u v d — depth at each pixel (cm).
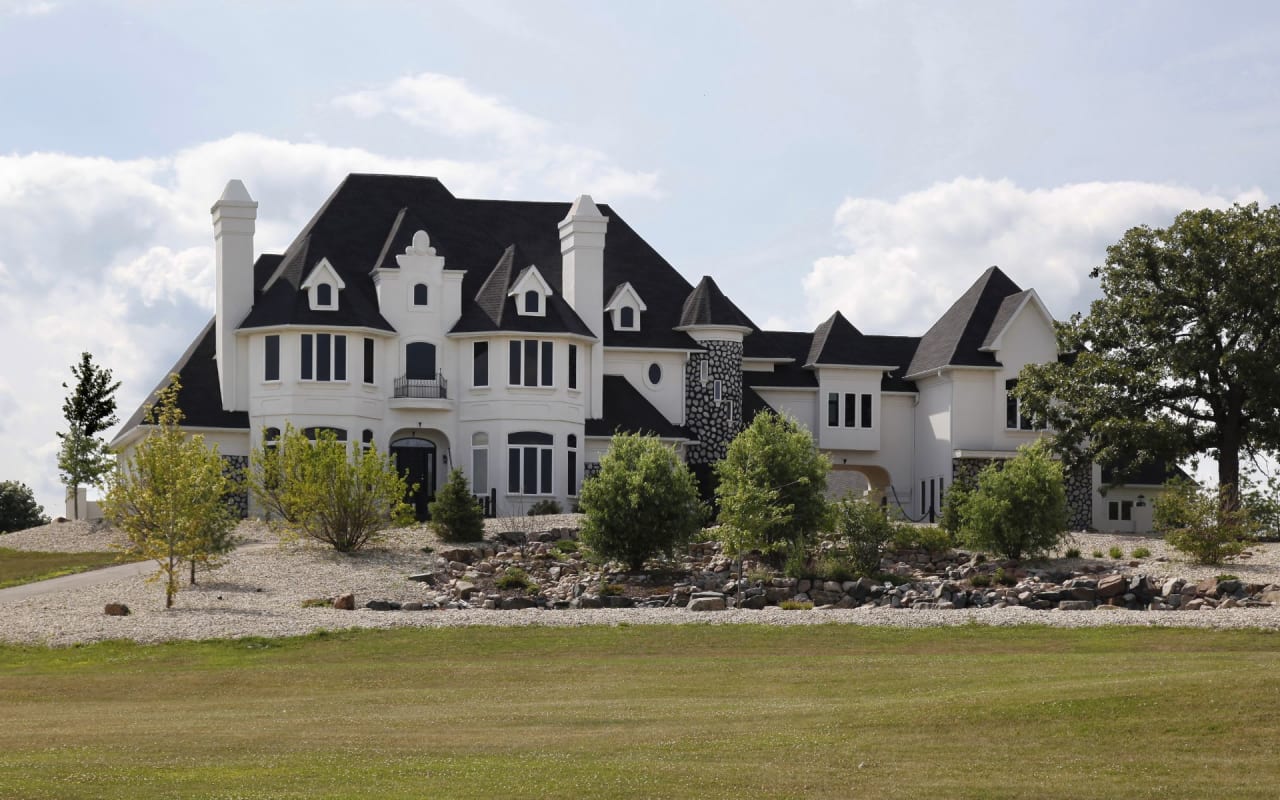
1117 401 6116
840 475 9481
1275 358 5912
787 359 7319
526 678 2830
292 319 6172
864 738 2100
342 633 3372
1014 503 5069
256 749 2072
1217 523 4869
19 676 2978
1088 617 3534
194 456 4125
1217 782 1816
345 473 4988
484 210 7088
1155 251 6116
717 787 1802
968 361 6969
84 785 1808
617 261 7194
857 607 4169
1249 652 3025
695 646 3216
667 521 4809
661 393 6906
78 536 5834
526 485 6350
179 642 3312
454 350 6475
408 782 1833
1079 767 1905
